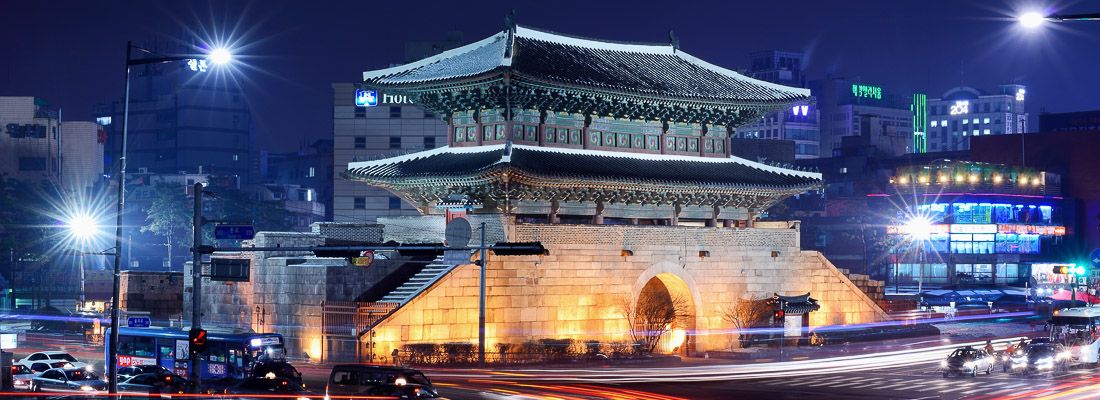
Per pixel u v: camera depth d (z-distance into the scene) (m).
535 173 94.06
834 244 194.75
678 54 113.12
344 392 58.75
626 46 109.50
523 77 95.38
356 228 102.50
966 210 182.88
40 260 163.88
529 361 89.25
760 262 109.69
